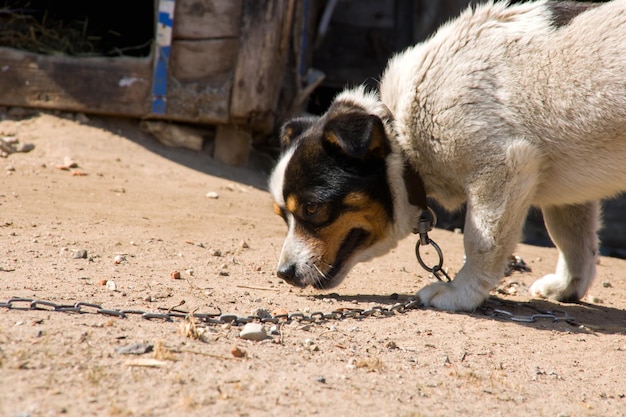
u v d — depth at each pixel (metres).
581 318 5.84
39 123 9.95
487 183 5.43
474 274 5.61
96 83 10.05
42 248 6.22
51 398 3.30
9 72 9.97
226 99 10.26
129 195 8.48
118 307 4.77
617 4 5.46
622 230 15.09
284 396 3.62
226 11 10.13
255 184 10.03
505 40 5.52
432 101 5.52
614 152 5.44
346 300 5.75
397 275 6.73
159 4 9.90
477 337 5.03
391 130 5.71
